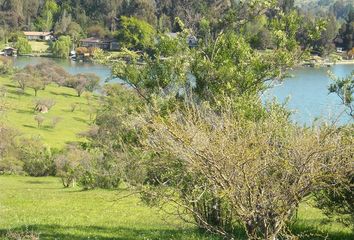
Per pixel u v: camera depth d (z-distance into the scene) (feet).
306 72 236.43
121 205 72.08
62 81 340.39
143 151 29.66
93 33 495.82
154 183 31.22
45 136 223.92
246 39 45.55
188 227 43.60
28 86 307.17
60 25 536.83
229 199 24.62
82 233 45.50
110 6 506.48
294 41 43.93
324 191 35.63
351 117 31.17
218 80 41.04
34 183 137.90
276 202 24.08
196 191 27.45
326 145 23.76
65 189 110.32
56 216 58.70
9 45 504.02
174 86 43.01
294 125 26.53
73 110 284.20
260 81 42.22
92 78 331.57
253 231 24.50
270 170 24.58
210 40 45.29
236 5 46.60
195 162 23.68
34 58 466.29
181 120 28.04
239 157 22.97
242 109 34.42
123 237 43.42
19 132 194.70
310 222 45.29
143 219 56.18
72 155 159.22
